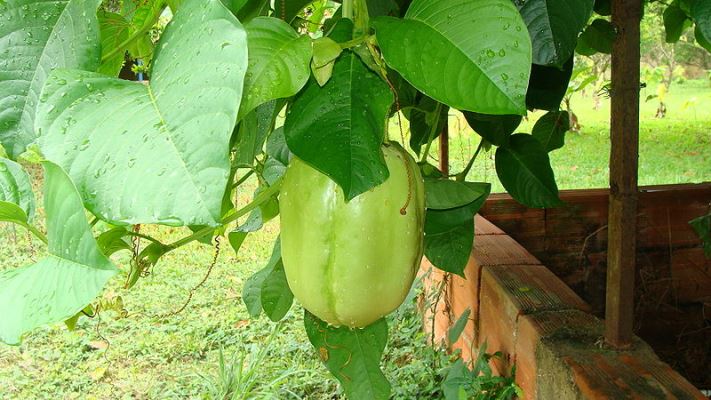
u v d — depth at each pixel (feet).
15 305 1.78
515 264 5.31
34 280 1.82
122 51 3.20
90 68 2.26
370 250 2.54
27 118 2.26
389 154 2.61
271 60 2.18
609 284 3.84
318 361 7.99
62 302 1.73
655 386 3.43
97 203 1.65
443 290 6.87
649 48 26.89
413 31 2.25
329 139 2.23
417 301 8.50
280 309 3.73
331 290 2.59
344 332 3.36
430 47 2.20
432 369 6.70
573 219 6.88
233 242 3.92
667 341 6.90
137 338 9.04
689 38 22.07
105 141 1.71
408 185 2.60
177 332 9.15
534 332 4.14
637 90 3.64
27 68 2.26
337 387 7.36
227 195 3.59
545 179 4.61
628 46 3.59
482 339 5.41
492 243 5.86
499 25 2.18
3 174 2.24
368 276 2.56
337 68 2.36
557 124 5.73
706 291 6.91
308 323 3.38
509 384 4.53
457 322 5.35
